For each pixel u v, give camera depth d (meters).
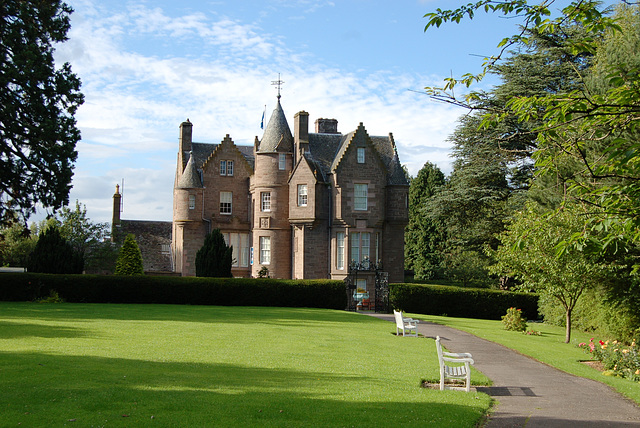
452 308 39.16
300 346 18.72
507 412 11.58
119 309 30.69
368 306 42.88
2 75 34.75
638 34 25.39
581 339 27.67
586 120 10.20
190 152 53.00
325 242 45.31
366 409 10.44
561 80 40.53
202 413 9.62
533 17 9.90
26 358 13.68
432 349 20.00
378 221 45.22
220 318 27.34
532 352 20.78
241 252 51.84
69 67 38.28
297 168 45.72
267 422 9.30
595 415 11.62
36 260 38.00
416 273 70.19
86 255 54.38
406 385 13.22
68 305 32.56
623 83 9.50
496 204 47.94
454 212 48.88
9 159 36.78
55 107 37.38
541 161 11.12
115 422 8.96
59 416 9.16
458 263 62.00
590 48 10.36
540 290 26.64
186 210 50.50
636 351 17.72
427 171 72.88
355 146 45.31
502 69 41.94
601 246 10.41
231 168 52.34
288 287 38.84
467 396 12.53
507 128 39.84
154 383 11.73
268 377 13.17
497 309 39.38
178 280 37.91
